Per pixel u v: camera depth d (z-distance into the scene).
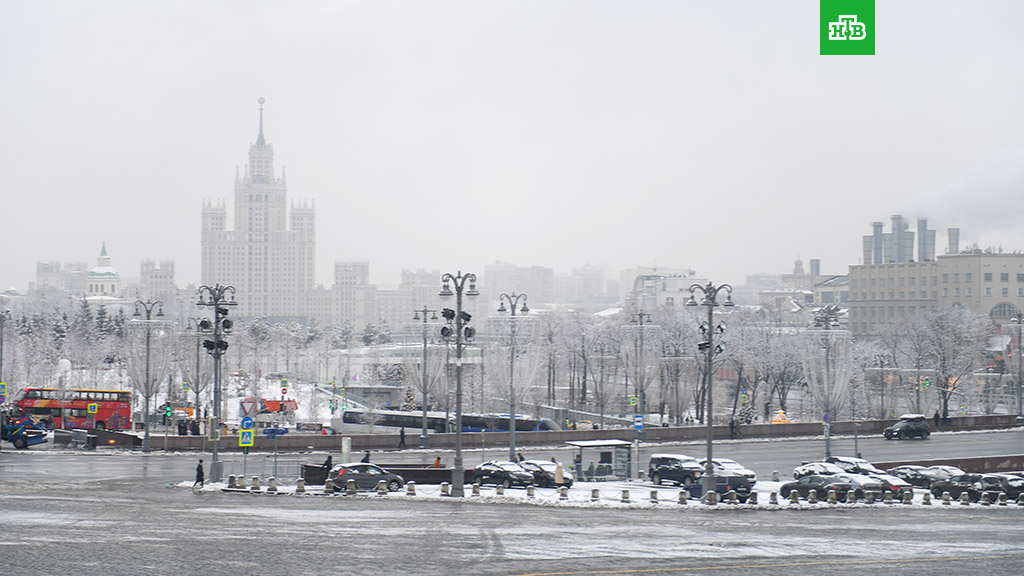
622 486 65.62
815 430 102.75
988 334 162.75
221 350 69.38
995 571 35.72
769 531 44.62
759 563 36.12
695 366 138.12
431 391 110.19
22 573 32.09
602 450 70.19
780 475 72.50
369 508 51.19
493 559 35.97
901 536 43.94
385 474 60.38
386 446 87.94
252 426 63.06
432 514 48.94
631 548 38.78
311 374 198.25
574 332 172.88
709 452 57.94
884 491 60.56
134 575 32.16
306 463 71.88
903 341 162.62
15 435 84.81
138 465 73.19
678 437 97.94
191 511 48.12
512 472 63.00
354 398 137.25
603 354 132.25
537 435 91.56
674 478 66.31
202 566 33.78
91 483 61.53
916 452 88.00
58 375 179.12
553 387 146.62
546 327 166.25
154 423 116.75
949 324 149.62
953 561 37.47
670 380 126.00
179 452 82.88
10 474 66.25
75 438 85.38
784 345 137.00
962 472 67.12
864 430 104.56
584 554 37.25
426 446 87.50
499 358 106.94
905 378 154.88
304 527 43.16
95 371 169.12
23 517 44.66
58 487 58.69
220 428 93.06
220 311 68.00
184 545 37.75
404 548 38.00
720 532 43.88
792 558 37.34
